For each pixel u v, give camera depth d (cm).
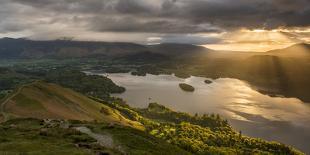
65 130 9019
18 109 15588
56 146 6781
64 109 19038
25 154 5888
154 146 8319
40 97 19175
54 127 10144
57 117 16250
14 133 8594
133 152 7269
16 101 16888
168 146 9125
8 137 7875
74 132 8819
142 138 9000
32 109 16238
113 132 9419
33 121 12081
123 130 9819
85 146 7012
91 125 10856
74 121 12675
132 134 9419
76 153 6088
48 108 17338
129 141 8350
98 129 9875
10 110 15025
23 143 6875
